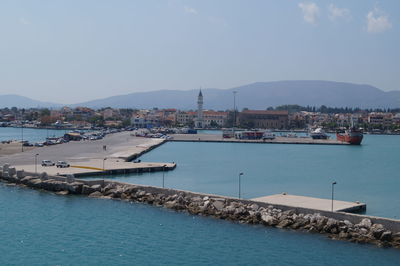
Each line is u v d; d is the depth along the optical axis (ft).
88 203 346.33
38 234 273.75
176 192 343.87
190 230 278.26
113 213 317.01
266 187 437.17
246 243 255.70
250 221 290.76
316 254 239.50
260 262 231.71
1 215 312.91
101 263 231.50
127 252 245.65
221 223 290.97
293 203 315.99
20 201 352.90
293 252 242.58
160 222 294.66
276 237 263.49
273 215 289.94
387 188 444.14
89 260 235.20
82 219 303.27
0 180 439.22
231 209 303.48
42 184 398.42
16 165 504.84
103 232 276.82
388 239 251.39
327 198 385.70
